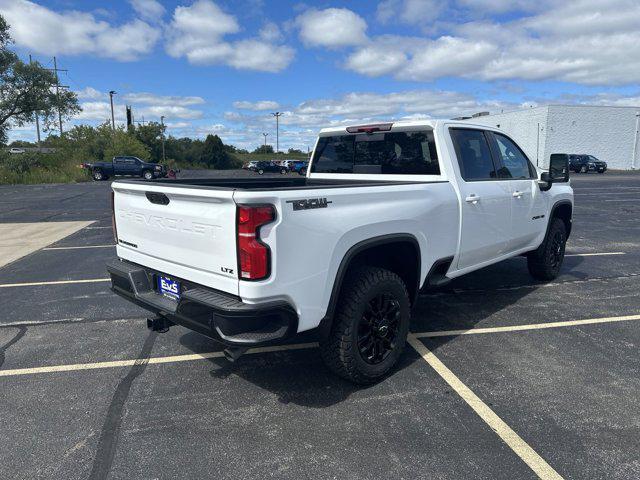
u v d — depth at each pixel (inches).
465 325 184.2
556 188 232.4
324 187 117.7
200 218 114.0
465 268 174.4
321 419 119.6
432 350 160.7
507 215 189.2
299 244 110.5
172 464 102.7
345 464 102.0
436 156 161.5
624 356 155.3
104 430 115.7
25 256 324.8
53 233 426.6
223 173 2044.8
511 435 111.5
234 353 114.4
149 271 137.7
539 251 232.4
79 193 892.0
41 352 162.4
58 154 1638.8
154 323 135.9
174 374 145.7
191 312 115.5
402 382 138.6
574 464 101.1
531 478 97.0
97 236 408.2
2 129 1679.4
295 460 103.6
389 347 140.9
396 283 136.5
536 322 187.0
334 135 196.5
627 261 294.7
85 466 102.2
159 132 2706.7
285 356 158.7
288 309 110.1
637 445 107.6
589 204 635.5
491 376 141.7
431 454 104.9
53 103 1684.3
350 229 122.0
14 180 1307.8
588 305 207.8
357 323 128.3
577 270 270.8
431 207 148.3
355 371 131.0
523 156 207.6
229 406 126.6
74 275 269.0
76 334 178.7
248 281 105.3
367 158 185.0
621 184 1045.2
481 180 175.9
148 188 129.3
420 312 199.6
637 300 215.0
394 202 136.3
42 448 108.6
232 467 101.4
